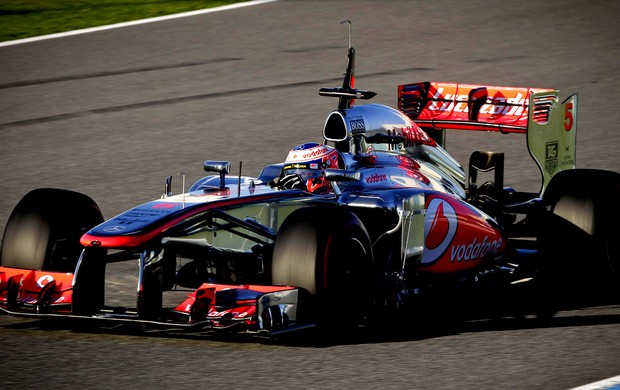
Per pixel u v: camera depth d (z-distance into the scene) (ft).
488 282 96.27
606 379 67.77
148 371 70.44
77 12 270.26
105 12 270.46
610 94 190.29
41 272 82.28
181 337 79.41
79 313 79.05
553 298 94.73
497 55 219.61
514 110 107.45
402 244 86.17
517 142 164.76
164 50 230.27
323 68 212.43
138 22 257.96
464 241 93.04
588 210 94.12
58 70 213.87
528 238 117.08
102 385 67.41
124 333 80.69
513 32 239.50
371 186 91.71
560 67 209.26
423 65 212.23
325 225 77.66
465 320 85.92
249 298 76.79
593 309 90.17
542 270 97.45
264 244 87.30
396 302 84.58
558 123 106.73
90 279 79.82
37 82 204.64
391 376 68.90
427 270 89.86
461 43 230.68
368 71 208.54
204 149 160.97
